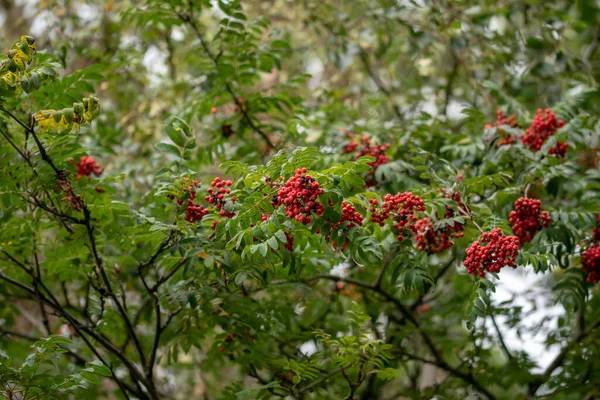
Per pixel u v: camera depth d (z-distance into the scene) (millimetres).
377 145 6215
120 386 5719
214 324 5938
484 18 8250
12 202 5676
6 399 4883
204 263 5121
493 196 5625
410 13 8594
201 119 6691
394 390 8992
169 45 8547
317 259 5910
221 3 6242
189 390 8562
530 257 4828
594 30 9344
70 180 5250
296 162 4418
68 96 5422
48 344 4699
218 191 4746
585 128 6102
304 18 8680
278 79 8984
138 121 7977
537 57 7926
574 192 6141
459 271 6336
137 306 7379
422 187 5477
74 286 7887
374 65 9461
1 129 5035
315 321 6988
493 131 6023
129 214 5648
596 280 5332
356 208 5004
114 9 8773
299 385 6703
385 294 6746
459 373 6914
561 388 6789
